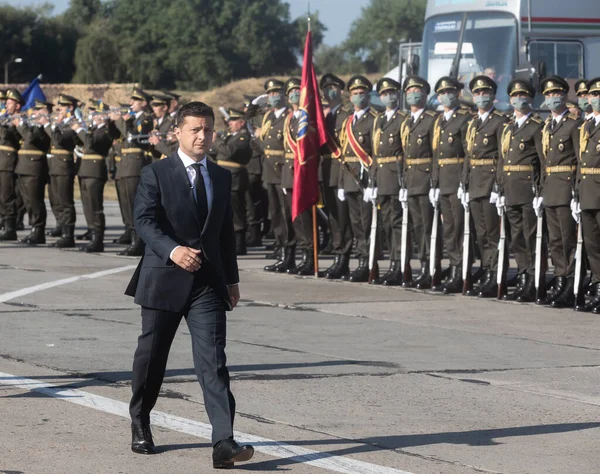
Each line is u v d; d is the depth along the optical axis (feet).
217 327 21.70
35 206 68.85
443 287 50.16
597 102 43.60
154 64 303.48
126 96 186.39
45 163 68.49
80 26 314.76
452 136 48.91
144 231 21.47
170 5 311.47
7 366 30.71
